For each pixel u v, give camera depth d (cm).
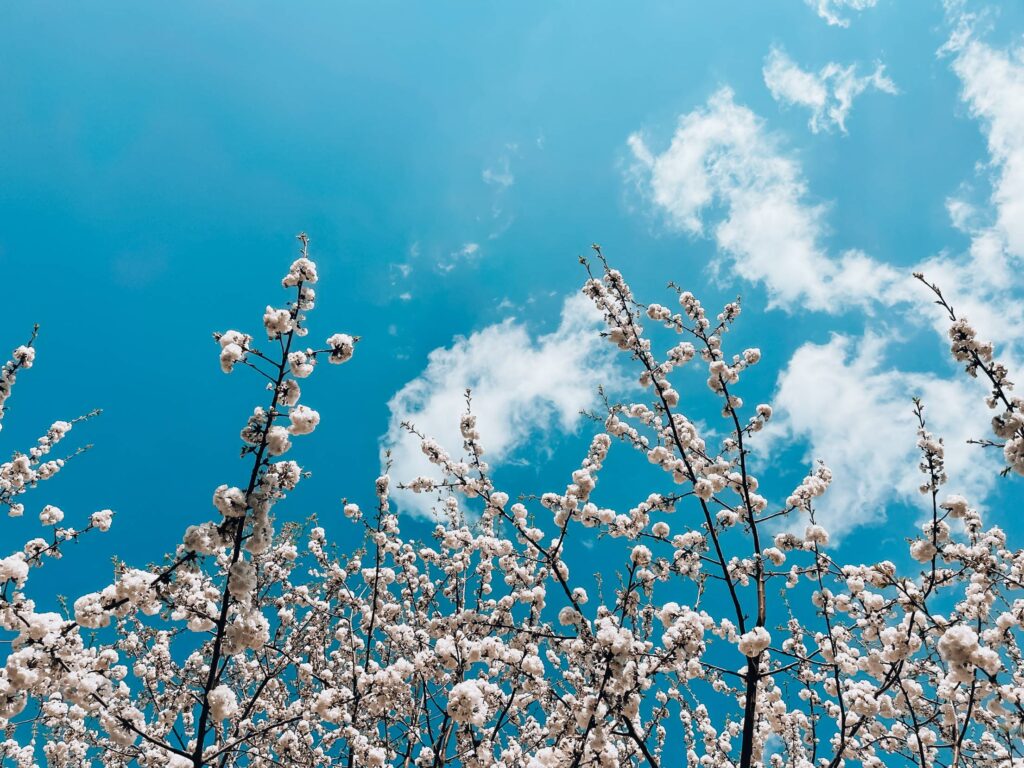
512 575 827
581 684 747
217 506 498
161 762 666
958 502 606
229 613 542
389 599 1023
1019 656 659
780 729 885
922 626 619
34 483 830
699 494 743
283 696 963
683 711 1103
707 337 865
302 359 541
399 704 820
